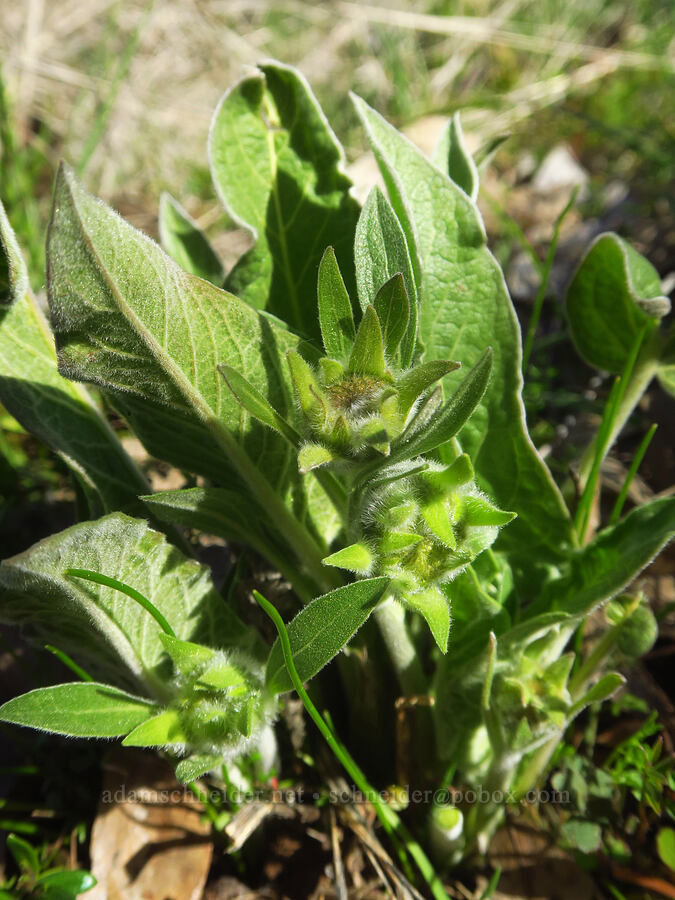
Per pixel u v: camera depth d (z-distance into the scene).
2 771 0.26
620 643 0.22
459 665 0.23
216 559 0.31
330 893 0.24
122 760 0.26
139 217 0.49
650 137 0.51
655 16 0.59
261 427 0.21
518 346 0.22
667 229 0.44
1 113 0.41
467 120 0.52
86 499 0.23
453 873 0.25
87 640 0.22
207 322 0.19
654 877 0.24
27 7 0.55
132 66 0.55
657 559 0.31
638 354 0.27
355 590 0.17
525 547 0.24
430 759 0.25
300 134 0.24
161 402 0.20
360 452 0.17
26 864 0.24
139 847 0.25
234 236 0.46
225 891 0.25
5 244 0.18
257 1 0.59
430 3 0.61
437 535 0.17
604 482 0.33
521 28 0.58
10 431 0.35
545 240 0.46
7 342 0.22
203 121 0.54
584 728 0.27
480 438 0.23
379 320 0.17
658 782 0.23
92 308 0.18
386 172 0.20
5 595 0.20
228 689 0.19
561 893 0.24
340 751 0.21
